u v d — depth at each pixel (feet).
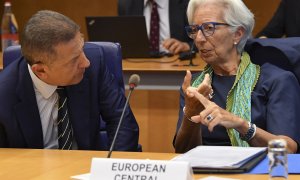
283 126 7.88
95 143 8.70
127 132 8.59
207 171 6.08
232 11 8.28
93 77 8.59
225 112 7.45
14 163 6.82
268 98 8.19
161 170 5.35
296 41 8.70
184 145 8.34
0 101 8.07
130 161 5.47
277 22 16.08
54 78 7.86
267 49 8.62
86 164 6.67
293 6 15.72
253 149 6.66
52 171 6.36
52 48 7.59
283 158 5.00
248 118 8.16
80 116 8.41
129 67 13.24
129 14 16.66
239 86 8.36
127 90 13.37
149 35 16.34
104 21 14.10
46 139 8.34
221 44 8.33
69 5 21.56
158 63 13.89
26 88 8.13
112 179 5.43
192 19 8.50
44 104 8.27
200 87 7.58
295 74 8.50
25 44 7.71
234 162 6.19
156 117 13.83
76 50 7.71
